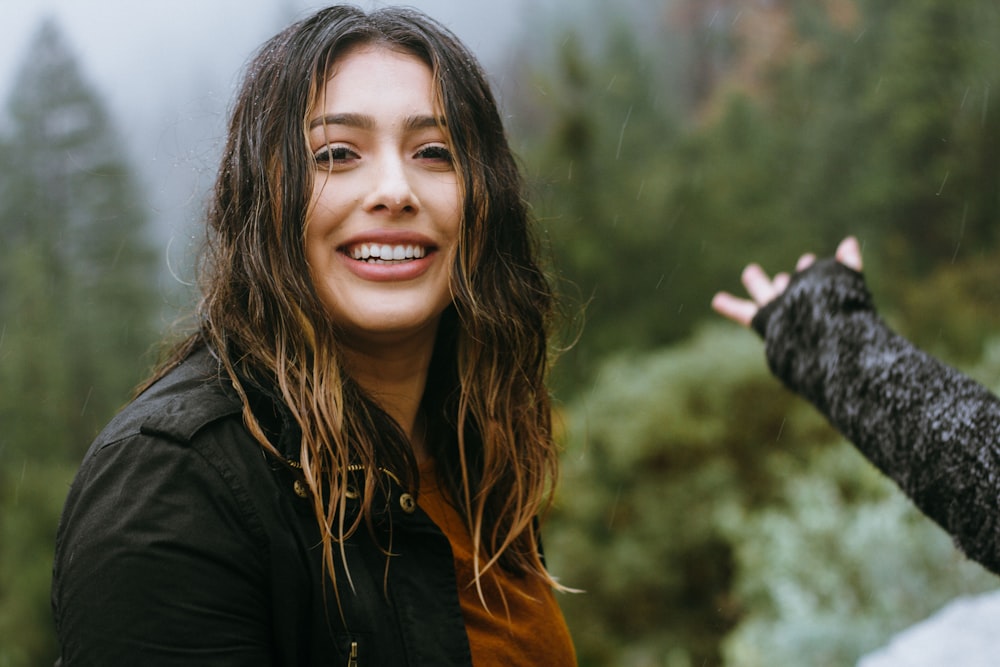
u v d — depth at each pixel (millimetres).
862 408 1577
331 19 1304
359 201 1267
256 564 1127
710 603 7180
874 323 1661
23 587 12594
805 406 7477
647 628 7359
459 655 1236
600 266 14695
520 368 1472
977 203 14258
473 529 1468
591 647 7391
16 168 20203
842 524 4531
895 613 3977
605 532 7734
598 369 12375
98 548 1062
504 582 1449
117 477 1101
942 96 15266
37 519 13539
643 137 18734
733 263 15094
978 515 1385
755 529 5895
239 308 1284
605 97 19219
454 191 1315
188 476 1109
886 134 15773
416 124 1284
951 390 1486
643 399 7840
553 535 7770
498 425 1479
